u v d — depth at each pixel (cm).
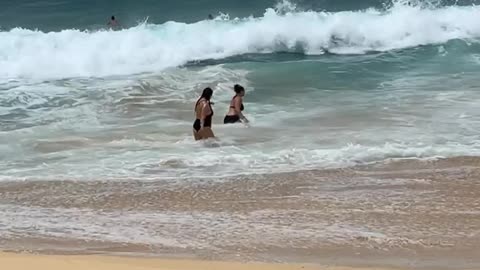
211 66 3278
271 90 2850
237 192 1741
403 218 1517
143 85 2875
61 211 1628
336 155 2008
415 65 3206
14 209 1650
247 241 1380
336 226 1471
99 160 2048
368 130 2264
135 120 2473
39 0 5150
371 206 1603
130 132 2334
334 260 1264
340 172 1872
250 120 2439
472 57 3312
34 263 1119
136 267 1107
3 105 2680
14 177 1909
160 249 1330
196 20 4366
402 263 1245
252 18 3819
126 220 1545
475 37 3609
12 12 4856
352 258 1278
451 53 3400
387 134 2206
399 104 2561
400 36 3641
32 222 1539
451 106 2503
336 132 2258
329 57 3450
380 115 2430
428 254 1300
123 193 1758
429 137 2159
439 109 2470
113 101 2700
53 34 3550
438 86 2811
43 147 2188
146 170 1947
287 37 3612
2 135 2308
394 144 2097
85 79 3102
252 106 2630
